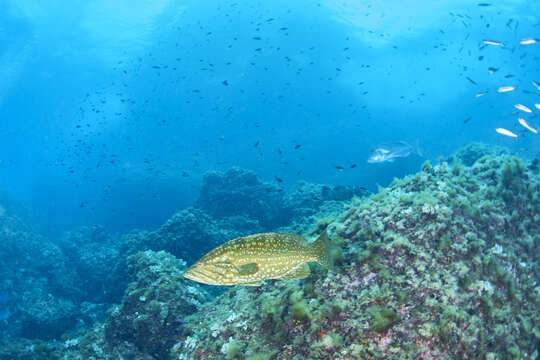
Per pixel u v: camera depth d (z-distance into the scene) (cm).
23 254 1756
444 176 605
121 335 677
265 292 511
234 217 1773
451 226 468
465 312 393
